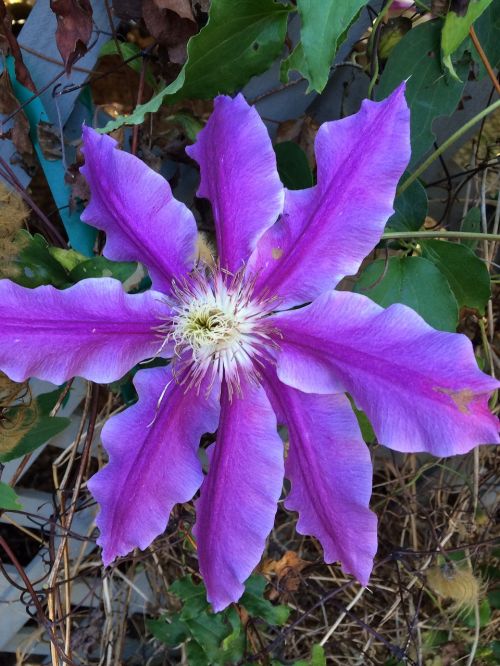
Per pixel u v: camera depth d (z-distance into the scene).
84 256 0.20
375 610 0.32
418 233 0.21
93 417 0.23
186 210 0.17
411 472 0.31
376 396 0.15
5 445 0.20
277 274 0.17
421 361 0.15
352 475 0.17
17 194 0.21
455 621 0.30
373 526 0.17
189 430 0.17
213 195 0.17
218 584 0.17
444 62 0.19
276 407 0.17
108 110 0.22
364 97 0.24
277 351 0.17
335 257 0.16
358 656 0.32
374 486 0.31
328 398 0.17
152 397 0.17
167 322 0.18
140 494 0.17
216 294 0.17
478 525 0.30
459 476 0.31
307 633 0.31
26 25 0.21
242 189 0.17
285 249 0.17
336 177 0.16
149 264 0.18
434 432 0.14
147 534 0.17
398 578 0.29
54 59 0.21
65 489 0.25
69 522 0.24
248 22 0.18
